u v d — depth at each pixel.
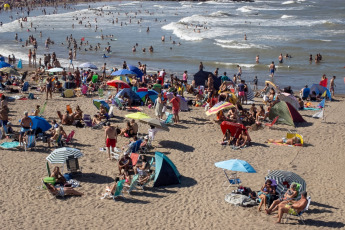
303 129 21.59
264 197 13.15
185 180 15.43
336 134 20.80
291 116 22.02
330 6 128.00
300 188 12.94
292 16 98.69
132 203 13.60
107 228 11.99
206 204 13.62
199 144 19.14
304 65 45.97
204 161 17.22
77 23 91.44
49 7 149.25
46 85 26.41
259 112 22.83
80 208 13.14
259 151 18.45
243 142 19.12
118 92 25.23
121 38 68.25
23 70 39.66
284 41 62.09
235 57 51.34
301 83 37.75
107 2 167.38
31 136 17.67
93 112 23.91
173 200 13.86
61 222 12.23
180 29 75.19
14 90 28.27
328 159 17.73
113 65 45.41
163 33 74.06
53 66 39.12
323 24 82.19
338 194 14.48
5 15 120.06
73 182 14.75
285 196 12.77
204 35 68.88
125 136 19.64
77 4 159.88
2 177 15.10
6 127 18.94
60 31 78.19
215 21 89.81
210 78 25.17
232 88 27.67
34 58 43.16
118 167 15.63
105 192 14.12
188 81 37.06
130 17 100.81
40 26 85.94
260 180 15.48
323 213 13.11
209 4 147.75
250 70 44.06
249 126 21.58
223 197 14.12
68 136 18.50
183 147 18.72
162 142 19.30
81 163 16.53
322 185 15.23
